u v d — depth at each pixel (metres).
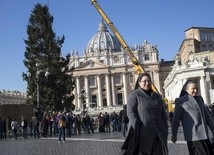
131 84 134.38
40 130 32.09
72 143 20.25
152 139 5.71
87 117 35.25
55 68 49.69
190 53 101.56
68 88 51.09
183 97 6.85
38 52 51.03
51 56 51.00
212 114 26.38
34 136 30.80
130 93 6.06
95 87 134.75
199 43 110.25
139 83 6.13
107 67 134.12
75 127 33.78
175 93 73.44
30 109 39.25
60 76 50.47
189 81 6.98
